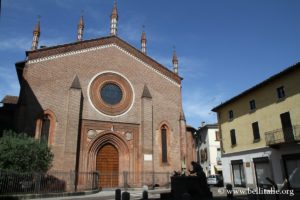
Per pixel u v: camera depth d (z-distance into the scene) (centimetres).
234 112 3525
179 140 3266
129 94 3145
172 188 1819
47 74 2744
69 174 2483
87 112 2861
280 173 2655
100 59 3095
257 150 3014
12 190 1947
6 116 3123
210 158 5081
